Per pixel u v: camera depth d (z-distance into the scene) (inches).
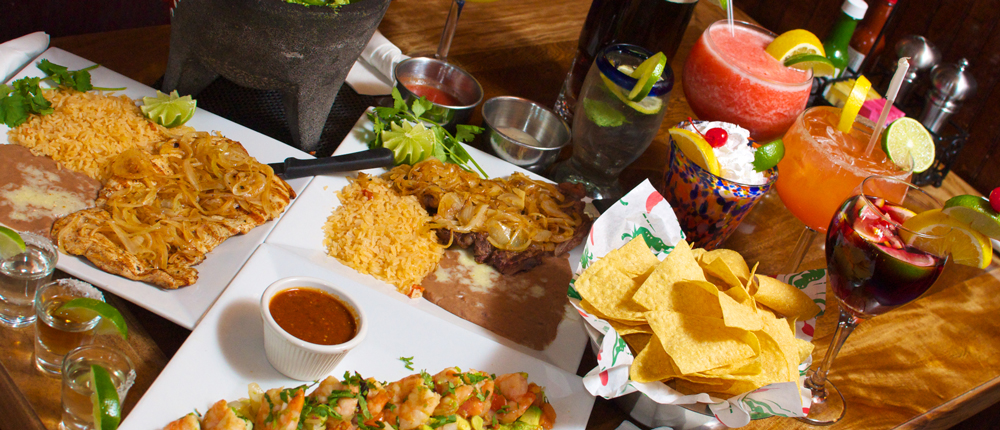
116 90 36.2
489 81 43.9
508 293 35.0
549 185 38.1
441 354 32.4
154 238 32.2
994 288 41.4
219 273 32.4
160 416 29.0
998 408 49.8
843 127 37.8
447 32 42.2
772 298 33.4
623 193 40.6
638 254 33.4
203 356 30.3
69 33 50.5
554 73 46.2
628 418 32.9
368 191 36.1
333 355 30.2
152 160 34.1
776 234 41.2
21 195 32.3
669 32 41.2
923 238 31.2
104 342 30.4
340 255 34.4
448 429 30.0
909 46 49.2
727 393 31.5
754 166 36.0
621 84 36.8
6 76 35.4
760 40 42.1
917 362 36.9
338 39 34.9
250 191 34.2
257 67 35.2
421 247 34.9
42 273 30.1
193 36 34.8
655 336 31.4
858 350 36.8
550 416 31.6
